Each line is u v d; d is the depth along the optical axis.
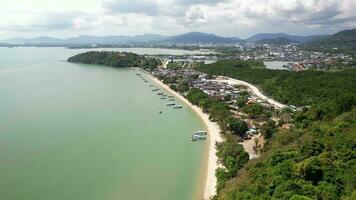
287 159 110.19
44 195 118.19
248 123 197.50
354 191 85.00
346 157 104.25
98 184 126.12
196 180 128.62
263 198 89.06
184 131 190.88
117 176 132.50
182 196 117.38
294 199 81.50
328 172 95.94
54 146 163.75
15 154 153.12
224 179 122.06
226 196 101.94
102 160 147.62
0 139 172.50
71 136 179.00
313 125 160.88
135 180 129.38
